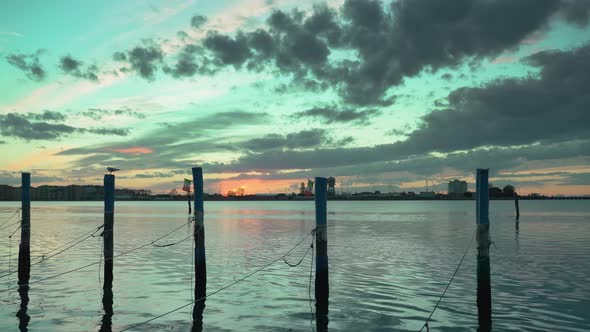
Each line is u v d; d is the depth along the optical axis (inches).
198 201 727.7
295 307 629.9
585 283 778.8
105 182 785.6
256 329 535.5
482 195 576.7
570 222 2659.9
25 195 878.4
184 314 598.9
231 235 1769.2
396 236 1701.5
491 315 580.1
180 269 937.5
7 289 750.5
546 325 539.8
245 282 802.8
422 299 669.9
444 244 1407.5
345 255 1143.6
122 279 832.3
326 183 629.3
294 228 2187.5
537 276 844.6
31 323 557.6
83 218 3228.3
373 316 584.7
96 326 547.5
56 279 834.8
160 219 3144.7
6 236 1664.6
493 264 989.8
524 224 2463.1
